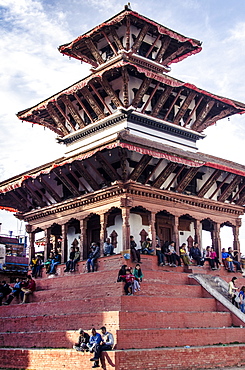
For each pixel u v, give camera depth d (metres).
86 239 36.06
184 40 39.47
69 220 37.50
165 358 23.25
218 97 39.75
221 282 33.81
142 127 36.72
